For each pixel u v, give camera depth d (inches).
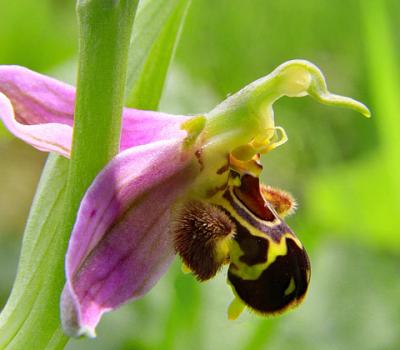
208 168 3.6
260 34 8.2
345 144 7.4
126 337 5.6
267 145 3.7
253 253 3.6
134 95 3.8
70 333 3.2
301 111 7.6
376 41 6.2
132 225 3.5
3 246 6.6
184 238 3.6
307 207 7.0
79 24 3.4
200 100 6.3
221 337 5.5
